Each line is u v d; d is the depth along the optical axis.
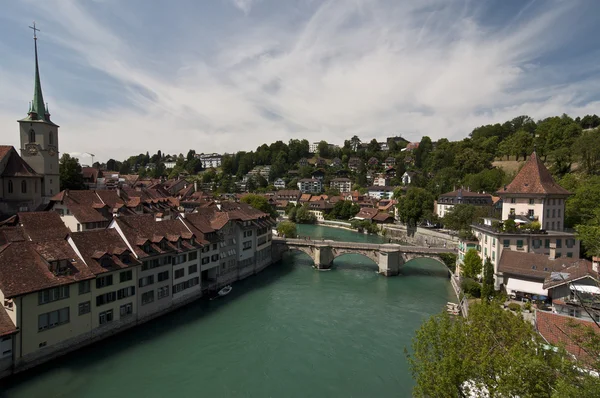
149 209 84.25
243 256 75.31
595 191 67.12
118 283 46.19
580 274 43.38
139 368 39.28
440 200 130.25
